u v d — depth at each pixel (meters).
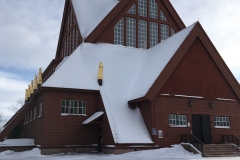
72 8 35.97
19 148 24.67
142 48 32.22
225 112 25.89
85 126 24.41
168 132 22.81
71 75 25.06
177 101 23.73
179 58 24.02
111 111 23.17
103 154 21.45
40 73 27.94
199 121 24.41
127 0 32.38
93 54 28.75
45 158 18.94
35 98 26.94
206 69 25.86
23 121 35.59
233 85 26.66
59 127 23.42
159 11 34.09
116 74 27.34
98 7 36.38
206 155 19.61
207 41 25.92
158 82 22.66
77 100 24.59
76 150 23.66
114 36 31.31
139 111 24.08
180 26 34.47
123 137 21.45
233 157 19.53
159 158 17.97
